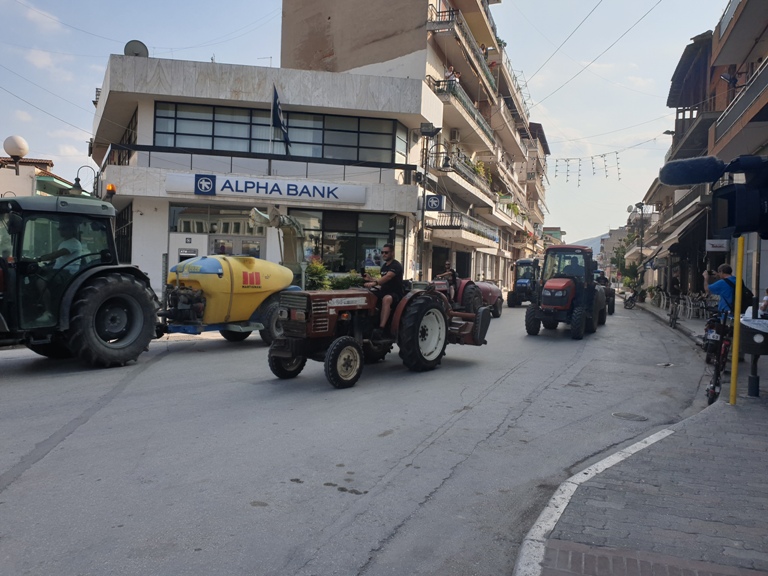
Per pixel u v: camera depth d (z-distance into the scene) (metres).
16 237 8.44
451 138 32.22
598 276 19.59
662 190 39.31
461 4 31.91
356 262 23.97
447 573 3.38
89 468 4.82
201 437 5.72
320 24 31.14
